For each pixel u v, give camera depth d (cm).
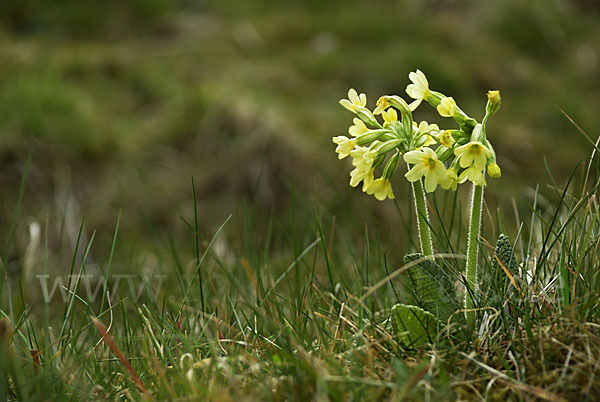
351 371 173
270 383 170
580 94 705
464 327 183
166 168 542
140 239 473
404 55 681
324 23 761
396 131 184
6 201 492
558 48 786
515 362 165
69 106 561
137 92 614
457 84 666
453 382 162
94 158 539
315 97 633
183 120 574
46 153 527
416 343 183
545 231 268
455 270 218
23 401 164
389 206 472
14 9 706
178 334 195
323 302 237
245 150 535
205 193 521
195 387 163
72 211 492
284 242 453
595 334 173
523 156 573
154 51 683
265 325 208
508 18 809
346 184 495
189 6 784
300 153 522
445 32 764
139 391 179
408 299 231
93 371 200
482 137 173
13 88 563
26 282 333
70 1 733
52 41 686
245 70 661
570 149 589
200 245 428
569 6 853
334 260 316
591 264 197
